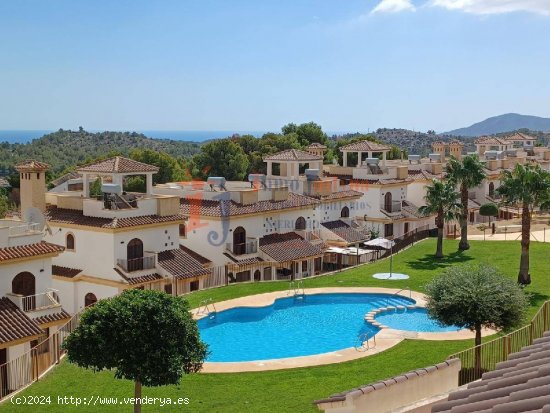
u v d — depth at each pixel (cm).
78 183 5231
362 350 3022
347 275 4825
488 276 2639
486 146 10094
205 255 4909
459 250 5606
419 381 1895
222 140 10044
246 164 9906
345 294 4294
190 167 10175
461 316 2541
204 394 2438
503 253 5434
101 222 4116
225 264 4800
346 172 6838
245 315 3909
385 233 6519
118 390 2466
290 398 2378
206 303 3903
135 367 1878
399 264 5175
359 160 7075
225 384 2552
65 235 4303
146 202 4306
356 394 1717
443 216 5431
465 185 5509
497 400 986
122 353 1891
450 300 2562
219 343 3375
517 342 2411
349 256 5781
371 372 2684
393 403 1809
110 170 4262
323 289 4375
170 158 9338
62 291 4281
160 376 1894
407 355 2920
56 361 2780
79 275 4194
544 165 9312
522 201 4341
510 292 2580
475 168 5400
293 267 5056
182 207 5034
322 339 3453
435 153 9169
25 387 2519
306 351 3241
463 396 1126
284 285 4491
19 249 3138
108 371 2669
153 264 4222
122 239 4103
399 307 3956
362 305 4166
